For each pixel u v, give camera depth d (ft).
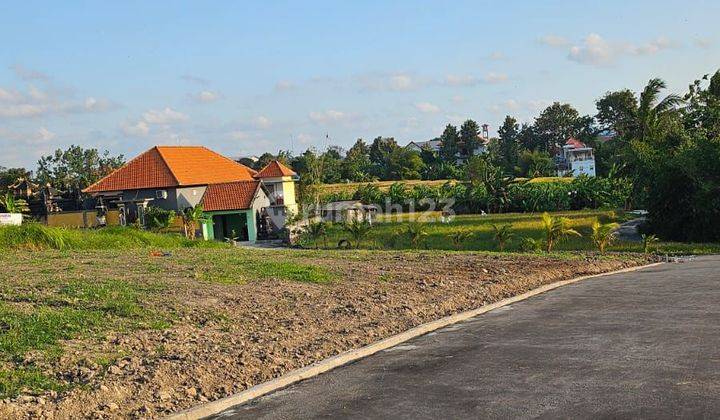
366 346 31.55
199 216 158.71
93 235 76.95
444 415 20.94
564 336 31.94
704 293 44.21
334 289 44.96
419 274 53.52
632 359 26.22
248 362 27.86
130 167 188.24
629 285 52.08
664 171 116.26
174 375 25.48
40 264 49.80
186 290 40.22
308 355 29.71
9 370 24.57
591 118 418.10
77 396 22.65
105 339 29.09
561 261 69.62
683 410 19.54
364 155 416.05
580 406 20.70
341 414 21.95
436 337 33.99
